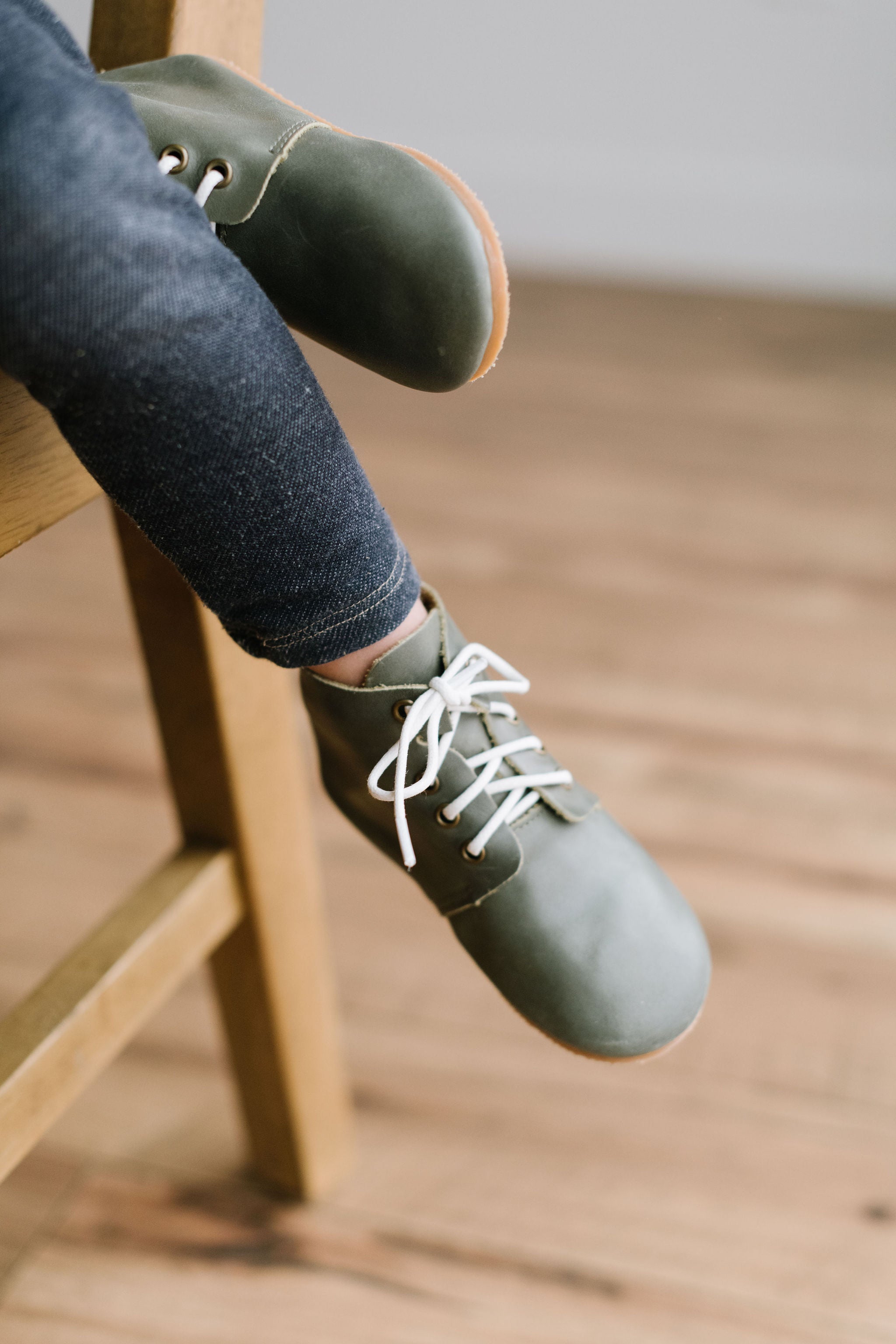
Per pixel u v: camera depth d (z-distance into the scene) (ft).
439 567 4.53
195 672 2.23
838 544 4.71
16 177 1.67
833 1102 2.72
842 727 3.72
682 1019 2.06
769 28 6.59
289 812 2.40
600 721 3.73
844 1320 2.45
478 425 5.67
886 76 6.54
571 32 6.88
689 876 3.15
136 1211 2.59
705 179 7.11
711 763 3.56
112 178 1.70
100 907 3.10
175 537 1.81
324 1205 2.60
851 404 5.85
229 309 1.75
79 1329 2.44
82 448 1.77
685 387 6.02
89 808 3.42
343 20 7.13
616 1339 2.43
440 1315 2.46
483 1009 2.89
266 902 2.40
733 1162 2.64
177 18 2.01
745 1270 2.50
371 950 2.99
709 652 4.07
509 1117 2.71
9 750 3.63
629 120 7.08
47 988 2.17
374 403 5.92
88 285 1.69
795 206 7.02
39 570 4.56
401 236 1.84
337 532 1.83
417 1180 2.63
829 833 3.31
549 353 6.39
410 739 1.94
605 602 4.34
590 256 7.48
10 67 1.69
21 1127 2.11
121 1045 2.23
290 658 1.90
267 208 1.89
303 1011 2.50
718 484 5.14
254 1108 2.55
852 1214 2.57
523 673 3.93
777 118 6.84
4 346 1.72
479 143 7.38
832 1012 2.86
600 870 2.06
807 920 3.03
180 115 1.90
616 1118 2.71
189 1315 2.46
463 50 7.09
